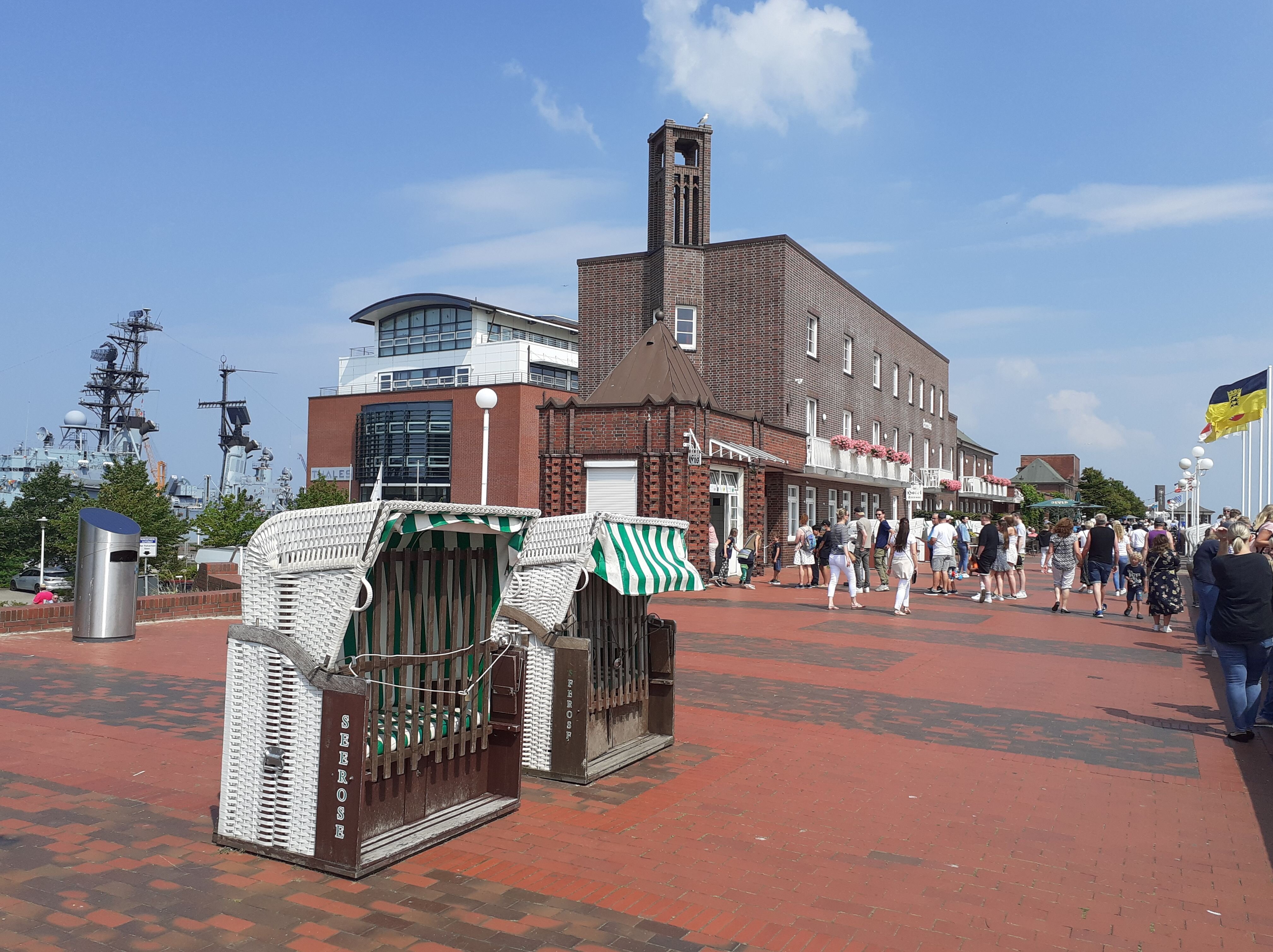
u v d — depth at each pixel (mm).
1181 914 4188
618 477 24234
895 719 8156
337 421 58656
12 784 5520
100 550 11297
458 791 5160
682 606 18156
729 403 33750
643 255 35094
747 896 4246
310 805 4336
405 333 63438
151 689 8492
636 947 3682
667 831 5086
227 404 89938
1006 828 5328
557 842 4852
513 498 50750
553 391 52312
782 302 33094
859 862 4727
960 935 3912
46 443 79562
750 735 7402
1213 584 12266
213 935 3643
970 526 32031
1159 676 10867
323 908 3922
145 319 86188
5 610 11812
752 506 26922
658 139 34656
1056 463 126500
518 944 3662
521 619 6020
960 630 14938
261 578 4492
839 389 38750
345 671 4312
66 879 4137
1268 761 7031
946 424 58375
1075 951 3791
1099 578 17672
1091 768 6719
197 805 5207
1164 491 51312
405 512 4266
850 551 17656
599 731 6352
